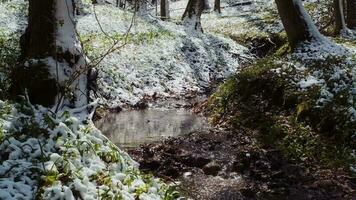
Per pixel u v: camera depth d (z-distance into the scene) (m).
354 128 3.61
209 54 8.29
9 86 3.25
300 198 2.89
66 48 3.22
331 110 3.85
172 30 8.97
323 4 11.89
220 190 3.02
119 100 5.60
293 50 5.56
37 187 2.17
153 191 2.47
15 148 2.40
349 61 4.72
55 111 2.95
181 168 3.40
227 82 5.38
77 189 2.17
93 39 7.17
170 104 5.83
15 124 2.66
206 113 5.19
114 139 4.13
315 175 3.26
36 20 3.27
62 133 2.62
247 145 3.92
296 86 4.43
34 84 3.11
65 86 3.14
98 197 2.20
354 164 3.33
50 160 2.37
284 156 3.60
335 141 3.64
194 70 7.51
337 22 8.98
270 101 4.54
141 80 6.44
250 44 9.96
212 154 3.70
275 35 9.94
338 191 2.99
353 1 9.53
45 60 3.18
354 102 3.86
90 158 2.54
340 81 4.23
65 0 3.27
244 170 3.38
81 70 3.26
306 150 3.63
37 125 2.64
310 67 4.77
